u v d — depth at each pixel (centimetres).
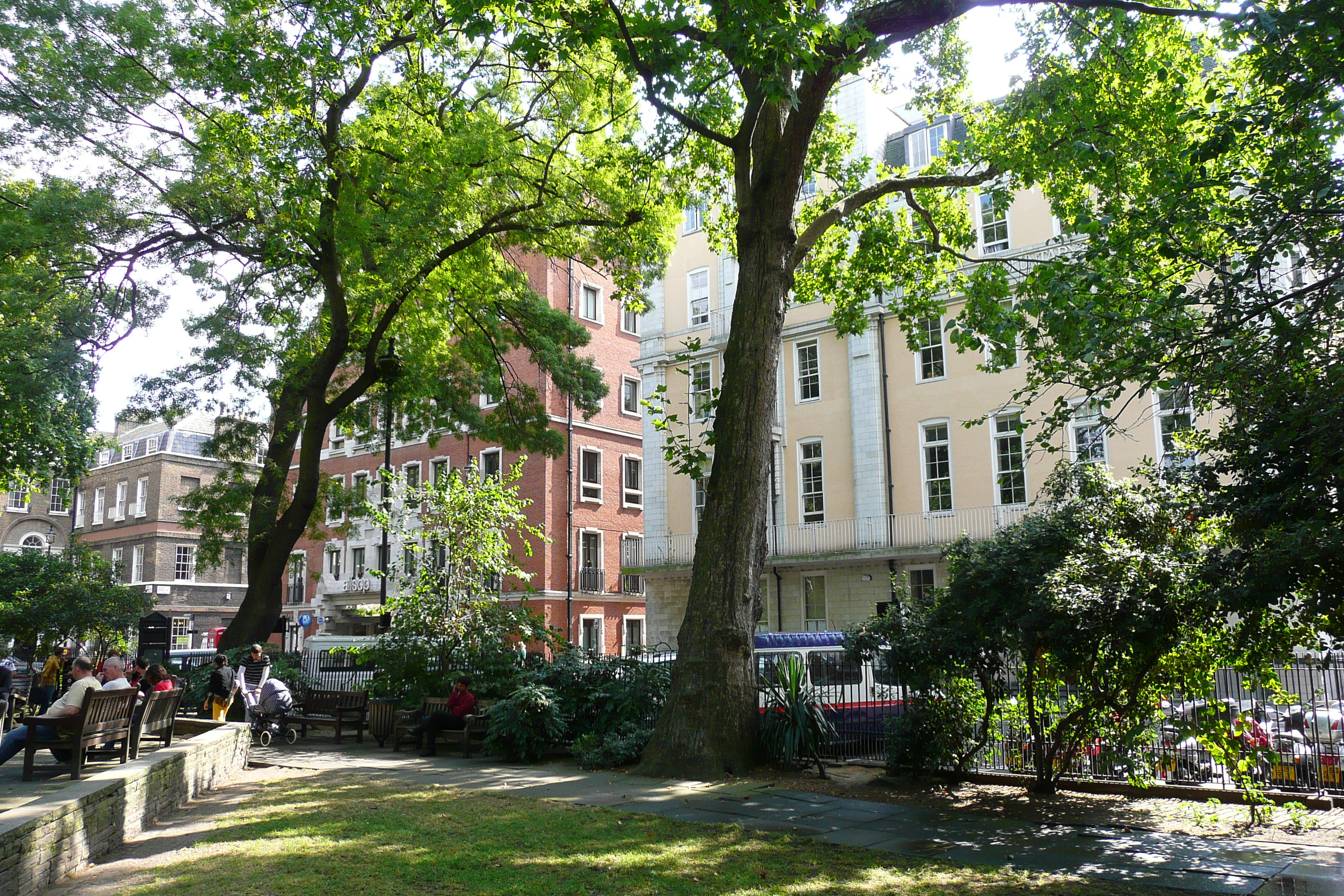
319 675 2159
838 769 1209
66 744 905
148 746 1124
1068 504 996
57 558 2930
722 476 1279
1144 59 1484
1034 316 1185
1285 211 837
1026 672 1022
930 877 663
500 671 1652
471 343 2355
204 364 1847
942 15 1234
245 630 2002
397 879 654
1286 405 765
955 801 983
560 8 1178
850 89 3005
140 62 1716
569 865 696
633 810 925
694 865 696
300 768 1277
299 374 2006
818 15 1025
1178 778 1027
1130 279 1169
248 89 1494
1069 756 1016
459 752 1481
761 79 1302
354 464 4622
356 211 1830
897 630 1085
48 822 635
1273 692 895
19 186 1956
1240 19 883
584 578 3969
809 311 3025
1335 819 863
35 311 1817
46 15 1642
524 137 1914
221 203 1831
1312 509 732
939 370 2748
